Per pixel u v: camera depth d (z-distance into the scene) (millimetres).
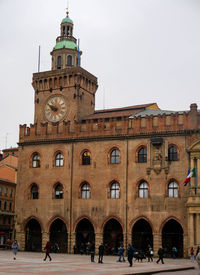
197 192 65875
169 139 70625
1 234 92688
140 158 72438
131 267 44750
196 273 40250
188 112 70375
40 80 87000
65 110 83500
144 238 72188
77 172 76375
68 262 49938
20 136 82938
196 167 67375
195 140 68688
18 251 77375
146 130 72375
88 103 86625
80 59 92188
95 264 48156
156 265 49250
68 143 78250
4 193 100188
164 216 68625
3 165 102875
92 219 73438
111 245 73562
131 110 86312
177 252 69938
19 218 79500
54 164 78875
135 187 71500
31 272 34812
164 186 69500
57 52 90312
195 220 65125
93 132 76500
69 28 92750
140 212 70375
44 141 80188
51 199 77500
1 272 34125
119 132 74312
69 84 84188
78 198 75312
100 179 74312
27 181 80438
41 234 78812
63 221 75625
